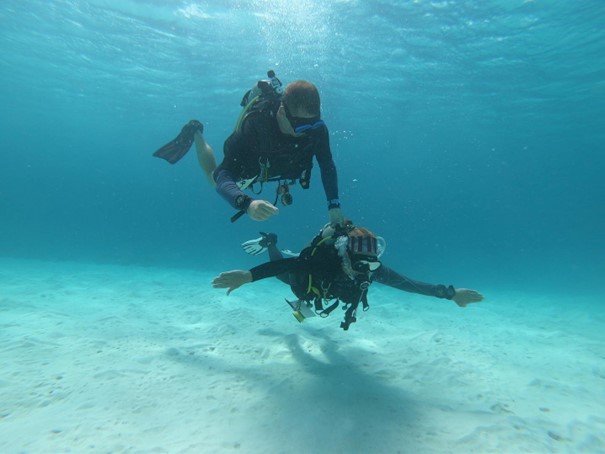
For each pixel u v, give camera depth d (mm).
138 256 24969
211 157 4363
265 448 2596
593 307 11828
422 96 20594
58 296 8391
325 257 3479
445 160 52312
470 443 2736
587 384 4270
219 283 3188
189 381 3734
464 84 18391
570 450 2748
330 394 3451
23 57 19031
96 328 5730
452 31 13383
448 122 26656
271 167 3080
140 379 3746
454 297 4176
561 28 12789
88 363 4180
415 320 8000
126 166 91375
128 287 10523
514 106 21500
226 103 24578
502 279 23438
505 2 11516
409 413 3172
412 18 12641
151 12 13547
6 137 57812
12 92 27125
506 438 2830
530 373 4523
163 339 5352
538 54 14734
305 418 2996
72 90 24344
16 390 3445
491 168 60312
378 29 13477
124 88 22625
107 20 14352
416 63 16281
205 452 2529
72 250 27250
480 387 3871
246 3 12445
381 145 41062
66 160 90812
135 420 2955
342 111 24953
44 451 2514
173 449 2557
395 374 4113
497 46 14258
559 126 26672
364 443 2680
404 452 2592
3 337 5070
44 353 4457
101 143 52938
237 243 49219
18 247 27484
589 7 11516
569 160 46000
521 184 88375
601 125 26125
